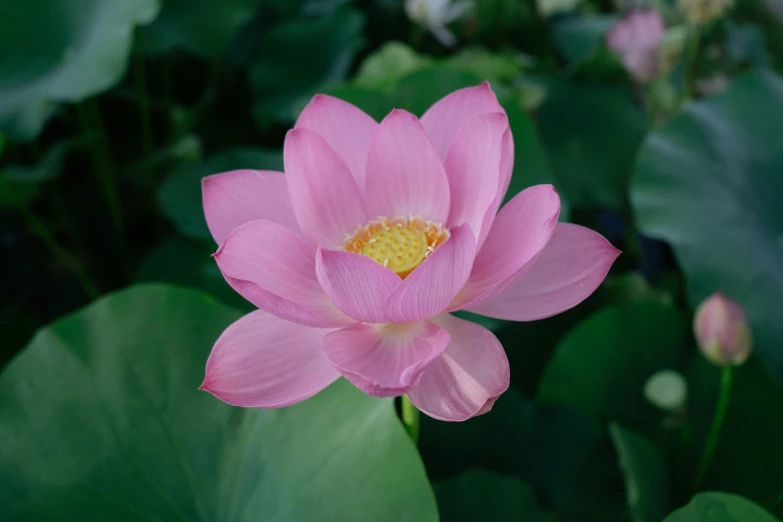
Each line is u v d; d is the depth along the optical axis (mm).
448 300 745
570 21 1618
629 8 1593
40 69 1156
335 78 1306
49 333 857
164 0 1289
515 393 959
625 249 1228
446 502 873
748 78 1091
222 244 748
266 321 767
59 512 805
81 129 1432
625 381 961
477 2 1505
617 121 1229
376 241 806
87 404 839
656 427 953
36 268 1362
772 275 965
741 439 936
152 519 809
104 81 1081
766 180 1052
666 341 973
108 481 817
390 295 726
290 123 1293
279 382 754
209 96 1356
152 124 1522
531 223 757
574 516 912
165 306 862
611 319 964
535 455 937
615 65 1242
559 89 1250
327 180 795
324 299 783
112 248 1409
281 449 814
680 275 1147
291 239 780
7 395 841
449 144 813
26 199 1141
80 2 1165
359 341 751
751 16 1689
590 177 1201
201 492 819
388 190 812
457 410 736
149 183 1308
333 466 798
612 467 929
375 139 798
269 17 1606
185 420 835
